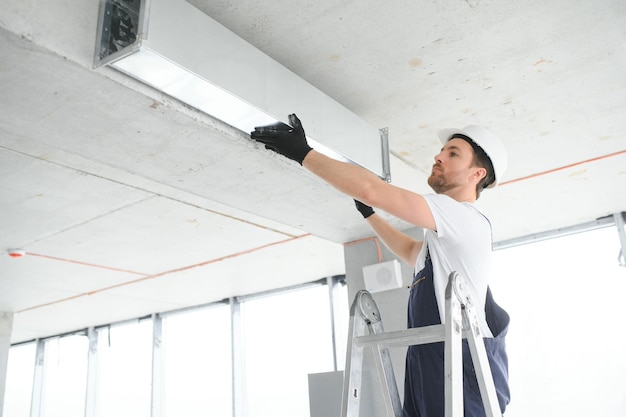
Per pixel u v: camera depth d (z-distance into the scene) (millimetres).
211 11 1880
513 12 1935
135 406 6719
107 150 2275
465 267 1445
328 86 2338
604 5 1916
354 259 3760
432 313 1417
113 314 6805
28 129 2061
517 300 4246
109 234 4070
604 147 2949
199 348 6504
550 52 2162
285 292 5996
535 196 3557
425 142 2820
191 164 2455
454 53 2150
